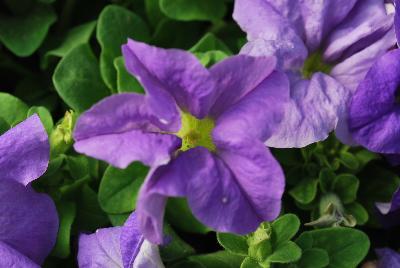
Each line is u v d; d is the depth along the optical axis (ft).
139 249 1.06
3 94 1.20
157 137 0.98
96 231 1.13
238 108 1.01
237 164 1.00
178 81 0.99
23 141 1.09
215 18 1.30
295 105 1.10
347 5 1.15
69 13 1.34
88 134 0.97
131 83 1.21
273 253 1.08
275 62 1.01
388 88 1.09
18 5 1.32
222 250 1.17
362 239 1.13
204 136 1.04
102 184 1.16
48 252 1.12
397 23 1.10
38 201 1.11
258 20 1.14
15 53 1.27
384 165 1.25
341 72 1.15
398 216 1.19
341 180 1.18
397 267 1.14
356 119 1.11
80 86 1.23
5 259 1.06
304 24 1.16
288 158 1.21
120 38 1.27
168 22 1.30
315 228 1.16
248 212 0.99
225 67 1.00
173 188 0.95
